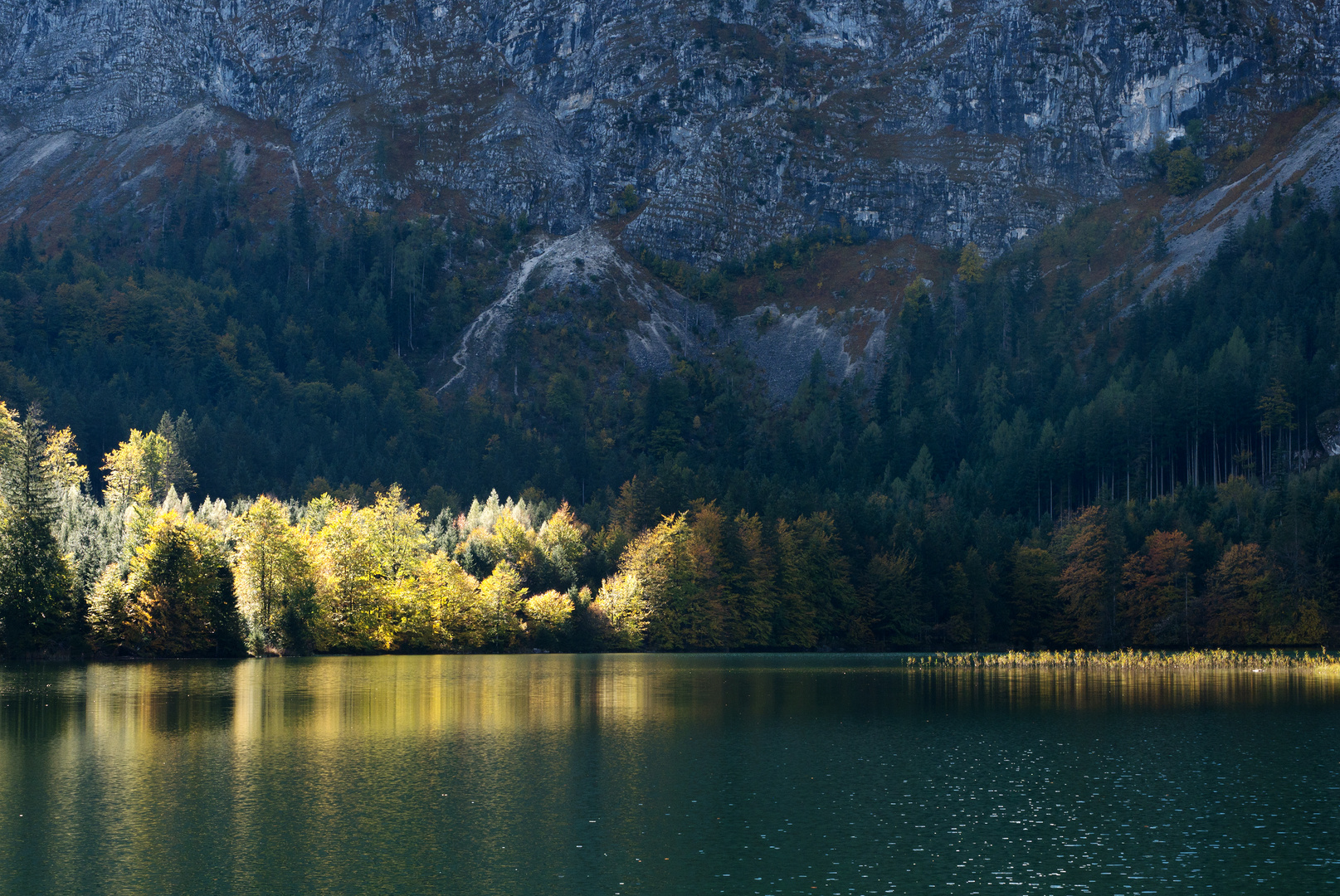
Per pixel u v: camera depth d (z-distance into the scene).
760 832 44.69
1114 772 57.56
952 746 65.38
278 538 131.62
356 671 109.00
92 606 115.50
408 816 46.56
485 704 82.75
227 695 84.31
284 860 40.03
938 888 37.81
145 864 39.34
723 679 108.00
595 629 156.88
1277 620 159.88
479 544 163.25
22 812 46.34
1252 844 43.38
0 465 118.62
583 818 46.66
